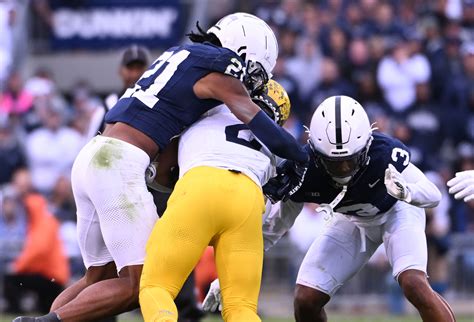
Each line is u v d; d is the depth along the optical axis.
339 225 18.77
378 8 42.28
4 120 38.59
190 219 15.33
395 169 16.84
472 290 34.34
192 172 15.69
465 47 41.56
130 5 44.31
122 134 16.14
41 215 30.20
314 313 18.44
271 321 29.08
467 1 43.72
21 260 30.23
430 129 39.59
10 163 37.41
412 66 39.91
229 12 44.62
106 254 16.92
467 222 36.84
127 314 32.03
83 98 41.03
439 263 33.78
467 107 40.47
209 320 29.27
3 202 33.34
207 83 16.05
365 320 29.44
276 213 18.25
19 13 44.03
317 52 40.66
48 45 44.81
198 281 26.55
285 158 16.08
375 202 17.80
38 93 40.03
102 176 15.93
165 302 15.10
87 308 15.76
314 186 17.62
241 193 15.59
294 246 34.16
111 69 44.19
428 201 17.11
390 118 39.66
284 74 39.94
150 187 17.09
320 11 42.88
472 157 38.69
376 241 18.75
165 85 16.25
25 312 30.89
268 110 17.06
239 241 15.61
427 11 42.91
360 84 40.19
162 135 16.14
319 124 17.02
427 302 17.00
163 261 15.29
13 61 43.25
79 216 16.70
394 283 33.84
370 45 40.75
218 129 16.09
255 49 16.83
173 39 44.00
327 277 18.39
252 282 15.62
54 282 30.34
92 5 44.50
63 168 38.31
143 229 15.91
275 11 43.50
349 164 17.06
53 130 38.31
